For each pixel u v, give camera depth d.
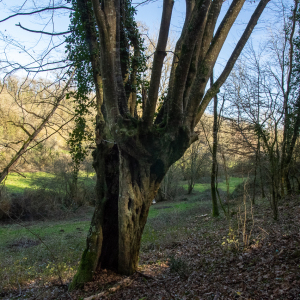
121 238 5.62
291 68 10.95
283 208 9.91
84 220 19.55
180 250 8.12
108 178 6.25
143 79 6.96
